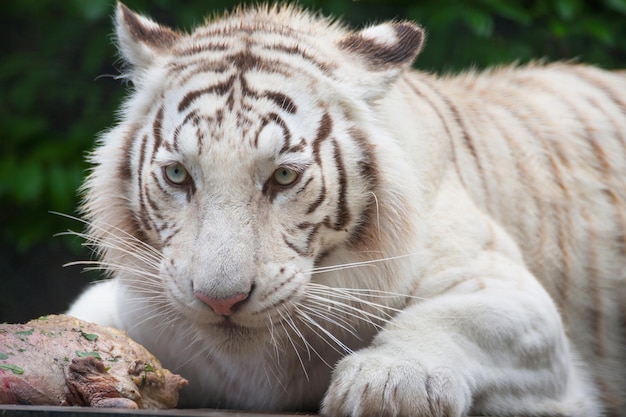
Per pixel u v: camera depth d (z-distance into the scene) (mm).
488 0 15039
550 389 7887
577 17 15727
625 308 9633
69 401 6918
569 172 9578
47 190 15344
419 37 8242
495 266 8211
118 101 15742
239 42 8078
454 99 9500
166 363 8641
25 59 16016
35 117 15789
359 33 8500
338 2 15523
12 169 14969
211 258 7043
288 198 7445
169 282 7387
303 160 7457
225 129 7406
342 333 8062
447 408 6867
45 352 7031
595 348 9586
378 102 8195
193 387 8758
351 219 7770
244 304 7148
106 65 16047
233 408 8742
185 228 7430
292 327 7676
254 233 7230
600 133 9945
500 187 9070
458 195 8586
